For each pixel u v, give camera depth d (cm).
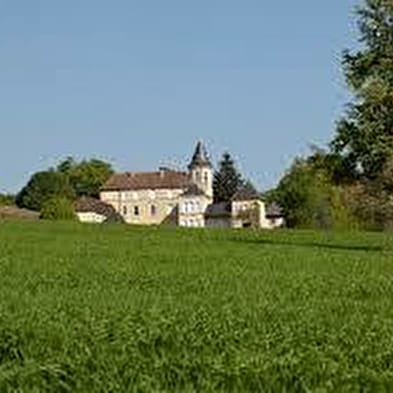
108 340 1486
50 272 3569
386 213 6769
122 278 3366
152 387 1194
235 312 2027
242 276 3584
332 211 13862
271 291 2902
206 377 1245
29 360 1335
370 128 6662
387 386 1220
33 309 1944
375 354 1416
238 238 7669
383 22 6731
